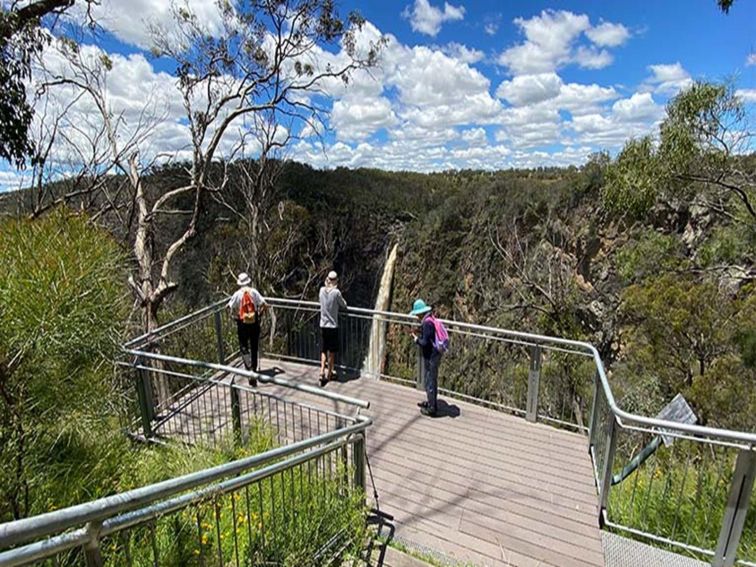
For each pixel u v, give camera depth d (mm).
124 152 11094
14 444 3240
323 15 12664
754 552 3215
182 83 12453
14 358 3148
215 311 7148
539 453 4652
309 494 3105
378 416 5520
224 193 20344
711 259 10508
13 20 6363
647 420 3061
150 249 12227
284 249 20672
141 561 2648
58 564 1457
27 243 3264
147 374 5238
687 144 8406
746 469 2812
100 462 3672
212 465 4195
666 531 3549
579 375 10336
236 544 2342
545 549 3328
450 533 3508
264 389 6516
